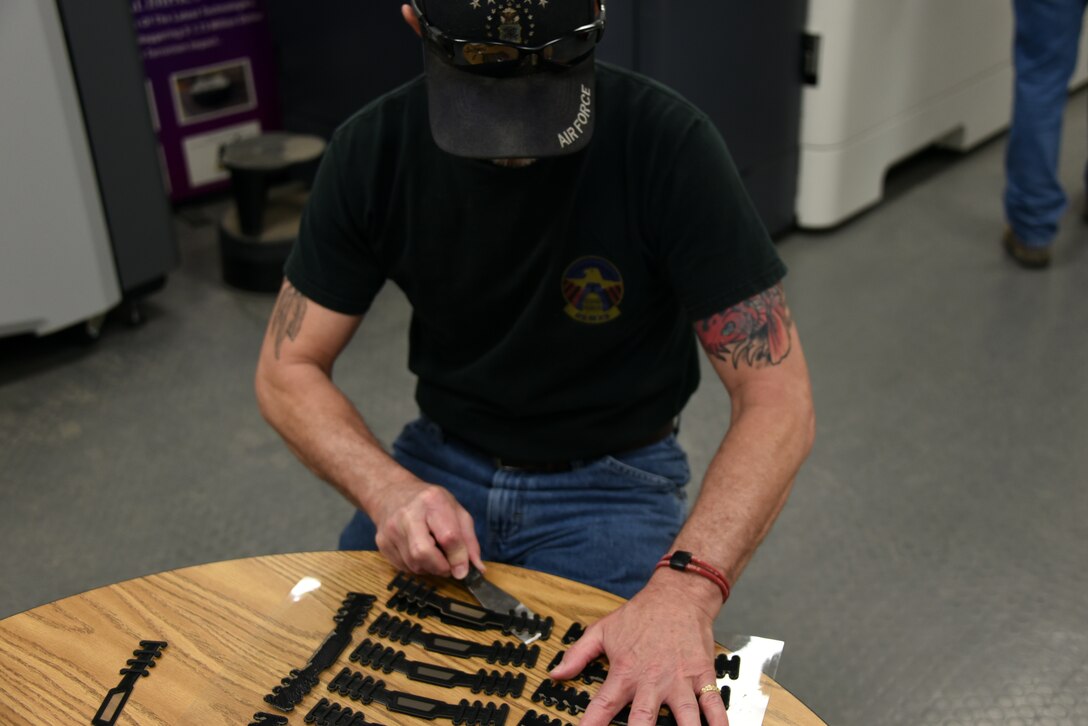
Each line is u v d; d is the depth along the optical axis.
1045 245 3.00
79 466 2.32
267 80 3.57
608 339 1.17
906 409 2.44
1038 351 2.64
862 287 2.98
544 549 1.21
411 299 1.23
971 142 3.79
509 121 1.00
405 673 0.90
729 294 1.11
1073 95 4.29
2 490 2.24
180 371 2.68
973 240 3.22
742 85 2.86
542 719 0.85
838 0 2.90
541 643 0.93
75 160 2.53
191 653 0.92
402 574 1.03
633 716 0.84
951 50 3.42
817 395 2.50
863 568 1.97
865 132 3.20
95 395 2.58
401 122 1.15
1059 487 2.16
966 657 1.77
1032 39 2.76
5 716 0.85
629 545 1.19
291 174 3.53
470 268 1.17
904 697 1.69
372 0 2.97
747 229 1.12
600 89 1.13
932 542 2.03
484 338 1.23
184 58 3.34
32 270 2.54
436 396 1.28
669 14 2.56
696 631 0.90
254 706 0.86
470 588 1.00
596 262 1.13
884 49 3.12
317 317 1.23
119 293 2.75
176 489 2.25
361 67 3.14
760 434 1.08
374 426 2.43
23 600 1.93
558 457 1.23
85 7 2.46
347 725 0.84
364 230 1.20
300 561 1.05
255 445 2.39
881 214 3.43
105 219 2.67
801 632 1.83
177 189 3.52
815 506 2.14
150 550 2.06
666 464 1.27
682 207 1.10
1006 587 1.91
